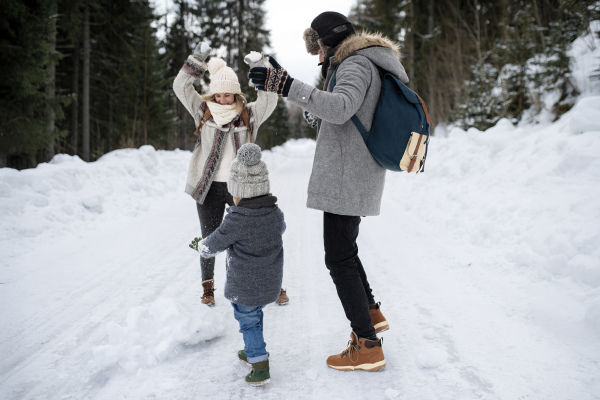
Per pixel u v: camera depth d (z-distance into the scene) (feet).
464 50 60.85
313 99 5.93
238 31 89.30
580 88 24.47
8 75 28.50
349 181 6.77
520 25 35.58
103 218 18.31
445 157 25.36
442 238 15.55
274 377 6.90
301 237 16.99
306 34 7.52
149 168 28.22
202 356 7.60
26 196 16.52
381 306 9.71
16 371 6.91
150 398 6.25
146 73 55.26
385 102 6.51
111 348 7.16
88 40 47.91
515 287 10.02
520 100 32.24
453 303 9.59
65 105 33.91
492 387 6.15
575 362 6.56
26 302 9.72
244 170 6.60
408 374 6.77
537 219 12.89
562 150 16.75
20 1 28.63
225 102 9.75
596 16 25.54
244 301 6.59
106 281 11.32
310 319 9.25
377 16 62.85
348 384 6.59
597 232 10.14
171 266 12.86
